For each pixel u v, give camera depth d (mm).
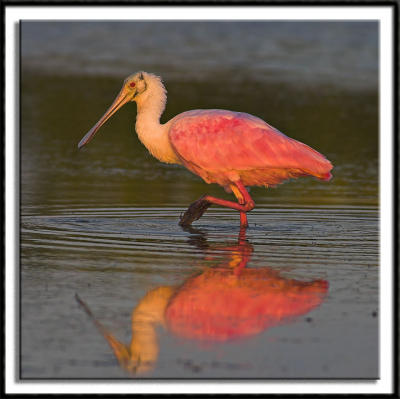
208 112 23516
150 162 34125
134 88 24516
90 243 20031
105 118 24703
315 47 64875
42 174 30375
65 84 49531
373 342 13391
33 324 14070
